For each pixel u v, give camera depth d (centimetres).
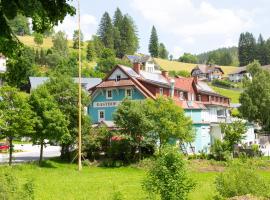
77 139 5322
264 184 2462
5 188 1759
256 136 9450
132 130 5306
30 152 6650
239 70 19888
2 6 1105
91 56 19738
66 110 5334
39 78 10900
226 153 5544
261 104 8850
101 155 5556
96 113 6456
